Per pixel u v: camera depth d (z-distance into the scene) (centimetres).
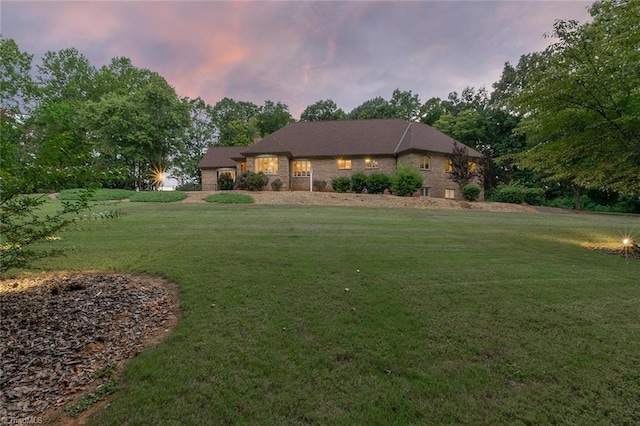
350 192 2278
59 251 382
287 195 1947
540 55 786
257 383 246
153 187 3288
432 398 236
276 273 523
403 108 4897
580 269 589
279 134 2838
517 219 1438
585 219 1609
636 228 1208
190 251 675
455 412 222
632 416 220
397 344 310
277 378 254
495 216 1517
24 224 327
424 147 2342
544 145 908
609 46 699
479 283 495
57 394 228
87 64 3631
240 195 1911
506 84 3606
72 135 310
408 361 282
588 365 280
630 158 785
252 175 2248
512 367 276
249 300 408
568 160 873
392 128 2712
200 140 4244
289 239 827
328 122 2891
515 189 2377
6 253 321
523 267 595
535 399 237
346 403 228
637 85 720
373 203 1845
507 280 514
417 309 393
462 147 2397
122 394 230
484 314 381
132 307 391
